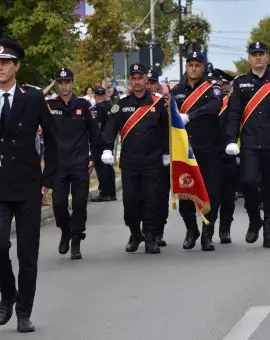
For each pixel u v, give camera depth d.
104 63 32.62
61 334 8.80
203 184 13.23
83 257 13.58
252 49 13.34
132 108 13.55
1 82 8.74
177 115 13.15
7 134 8.77
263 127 13.41
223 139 14.54
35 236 8.87
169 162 13.64
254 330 8.59
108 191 22.58
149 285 11.03
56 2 20.30
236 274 11.48
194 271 11.83
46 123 8.91
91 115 13.56
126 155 13.59
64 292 10.87
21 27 19.92
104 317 9.44
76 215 13.41
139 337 8.54
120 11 34.06
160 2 45.97
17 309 8.96
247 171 13.44
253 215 13.82
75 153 13.45
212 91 13.34
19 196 8.77
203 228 13.65
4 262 8.87
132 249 13.95
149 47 30.30
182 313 9.43
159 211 14.14
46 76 21.14
